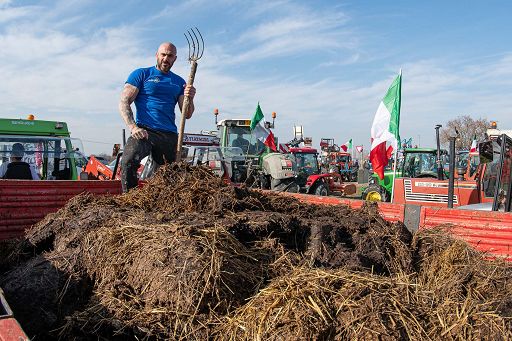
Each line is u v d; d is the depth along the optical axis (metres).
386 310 2.61
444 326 2.69
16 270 3.51
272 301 2.64
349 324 2.49
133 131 5.17
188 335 2.59
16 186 4.77
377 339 2.43
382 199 17.61
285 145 21.22
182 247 2.88
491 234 4.55
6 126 9.23
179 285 2.71
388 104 10.83
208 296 2.70
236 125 17.67
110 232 3.29
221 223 3.25
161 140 5.51
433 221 4.84
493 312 2.83
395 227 3.98
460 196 11.77
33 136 9.24
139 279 2.89
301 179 18.28
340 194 21.73
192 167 4.23
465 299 3.05
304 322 2.45
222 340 2.56
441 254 3.85
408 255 3.77
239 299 2.79
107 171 10.48
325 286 2.73
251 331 2.51
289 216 3.59
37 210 4.90
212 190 3.87
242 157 16.27
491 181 9.16
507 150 7.30
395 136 10.80
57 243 3.69
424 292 2.94
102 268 3.12
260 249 3.23
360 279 2.84
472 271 3.58
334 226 3.62
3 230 4.70
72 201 4.10
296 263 3.17
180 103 5.75
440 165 13.43
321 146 36.53
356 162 40.03
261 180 15.55
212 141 14.07
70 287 3.14
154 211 3.74
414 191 12.52
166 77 5.57
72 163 9.48
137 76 5.41
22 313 2.99
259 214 3.55
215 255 2.85
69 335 2.79
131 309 2.75
